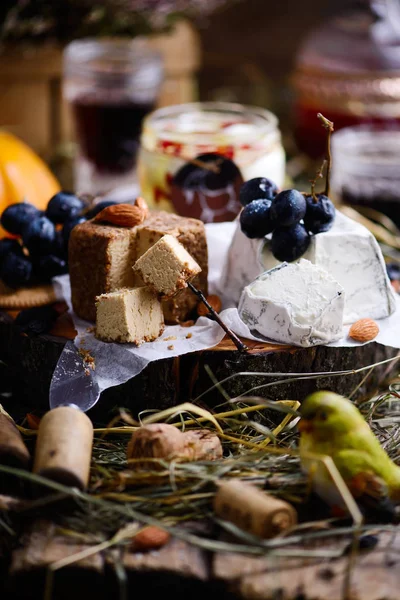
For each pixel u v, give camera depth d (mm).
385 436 663
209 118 814
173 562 578
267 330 656
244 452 641
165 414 626
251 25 1058
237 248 692
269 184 679
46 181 838
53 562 579
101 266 662
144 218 677
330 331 653
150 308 656
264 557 579
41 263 713
